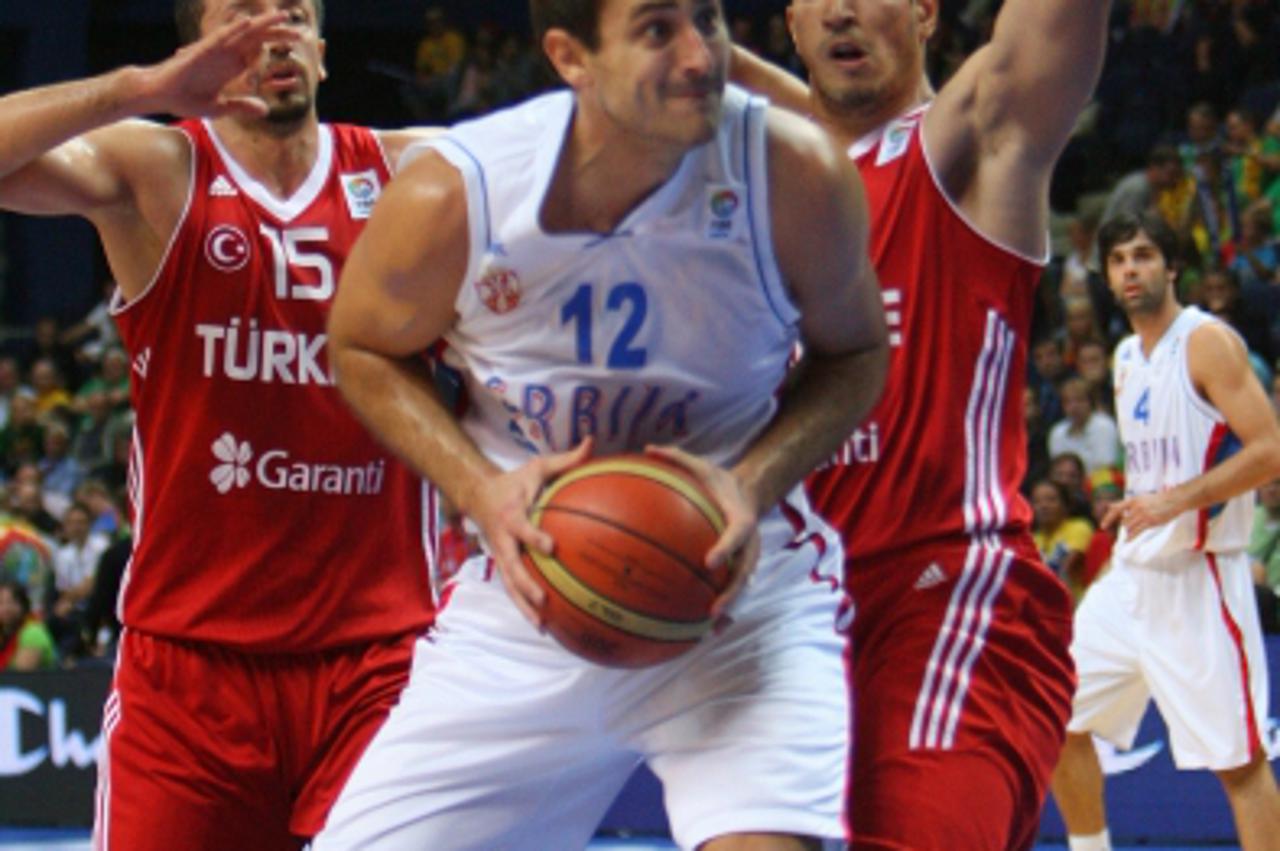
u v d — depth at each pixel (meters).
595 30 8.01
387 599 12.12
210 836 12.00
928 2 11.38
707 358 8.75
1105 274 19.86
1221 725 18.62
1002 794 10.13
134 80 10.13
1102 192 40.97
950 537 10.52
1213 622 18.69
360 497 11.98
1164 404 19.41
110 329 45.34
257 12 11.77
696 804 8.89
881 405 10.58
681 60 7.89
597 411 8.88
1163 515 17.92
